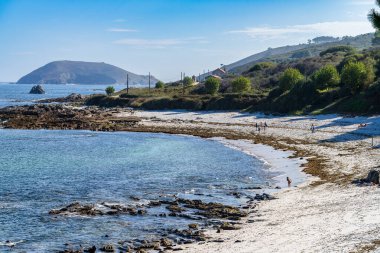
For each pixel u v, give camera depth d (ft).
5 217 113.19
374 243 71.46
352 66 342.23
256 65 613.11
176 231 98.12
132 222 107.34
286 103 367.04
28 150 240.73
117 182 156.46
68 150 239.91
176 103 450.71
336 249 71.10
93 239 95.71
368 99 312.09
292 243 78.64
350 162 165.68
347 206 102.32
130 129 328.70
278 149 217.15
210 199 129.18
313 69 498.69
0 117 388.37
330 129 260.83
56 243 93.86
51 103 621.72
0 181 159.94
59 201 130.62
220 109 417.69
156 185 150.30
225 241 86.89
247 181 152.35
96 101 561.02
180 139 275.80
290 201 118.42
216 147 237.45
